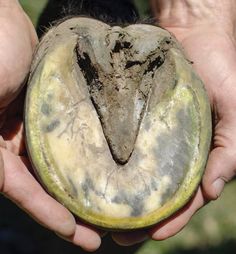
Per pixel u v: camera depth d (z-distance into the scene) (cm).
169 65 56
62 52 55
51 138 53
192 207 57
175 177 54
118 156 53
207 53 66
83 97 55
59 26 58
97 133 54
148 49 55
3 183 53
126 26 59
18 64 58
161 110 55
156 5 74
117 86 54
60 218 52
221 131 62
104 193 53
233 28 72
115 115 54
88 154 54
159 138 55
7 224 87
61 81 55
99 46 54
